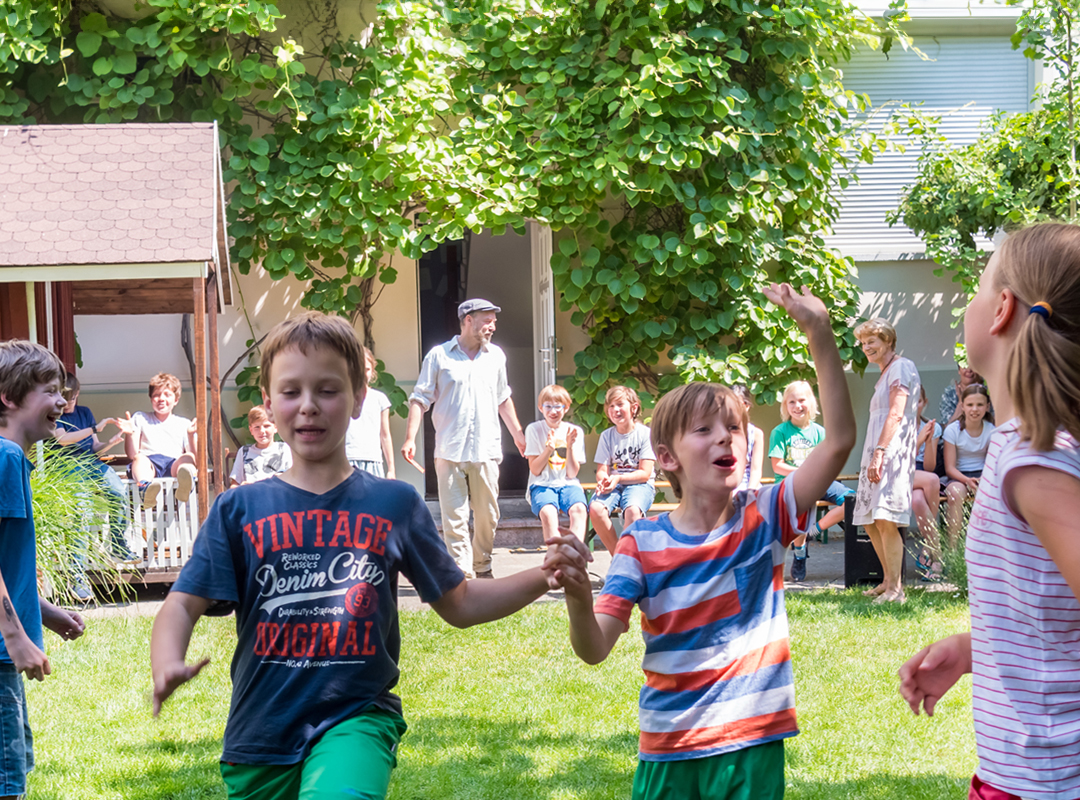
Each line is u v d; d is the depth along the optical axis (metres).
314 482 2.33
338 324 2.34
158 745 4.49
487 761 4.22
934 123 10.84
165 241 7.36
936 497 8.25
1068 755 1.71
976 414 8.35
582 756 4.26
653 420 2.78
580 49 10.13
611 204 10.76
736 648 2.54
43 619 3.17
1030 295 1.78
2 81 9.66
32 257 7.15
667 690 2.56
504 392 8.44
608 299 10.66
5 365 3.14
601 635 2.43
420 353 10.78
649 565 2.62
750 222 10.43
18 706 2.87
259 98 10.32
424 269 12.60
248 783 2.18
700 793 2.51
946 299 11.59
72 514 7.29
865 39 10.59
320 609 2.21
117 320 10.41
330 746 2.09
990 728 1.80
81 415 8.69
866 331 7.40
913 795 3.79
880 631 6.29
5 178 7.76
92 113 9.67
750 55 10.48
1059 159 10.09
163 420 8.87
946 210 10.77
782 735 2.52
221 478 8.17
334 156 9.88
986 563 1.83
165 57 9.80
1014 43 9.92
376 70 9.99
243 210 9.99
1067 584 1.68
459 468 8.26
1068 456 1.70
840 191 11.68
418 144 9.88
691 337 10.48
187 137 8.23
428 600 2.36
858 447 11.29
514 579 2.43
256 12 9.40
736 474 2.66
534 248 11.49
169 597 2.23
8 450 2.95
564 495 7.78
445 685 5.30
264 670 2.21
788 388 8.77
